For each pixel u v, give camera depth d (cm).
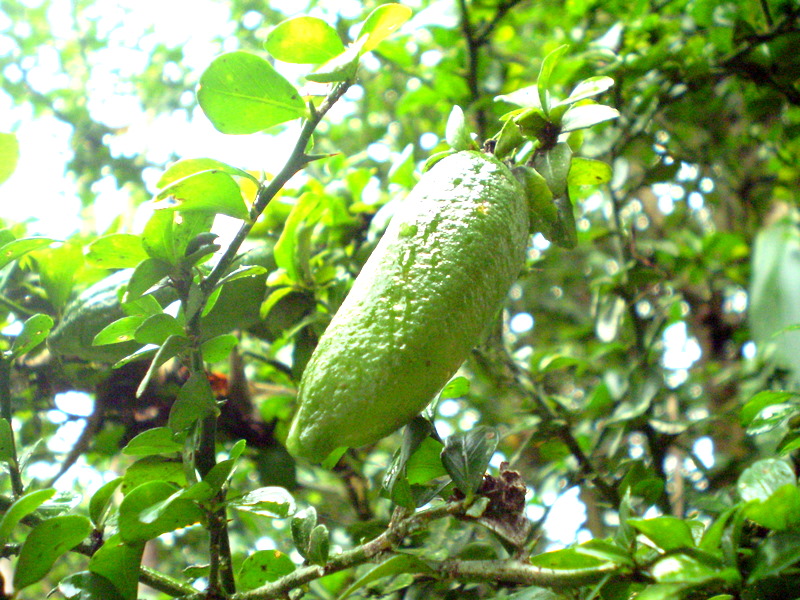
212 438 19
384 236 18
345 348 17
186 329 19
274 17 56
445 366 17
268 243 31
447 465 19
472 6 42
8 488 28
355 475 35
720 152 48
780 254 43
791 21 38
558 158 20
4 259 22
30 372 31
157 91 57
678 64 39
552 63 20
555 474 37
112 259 20
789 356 39
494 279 18
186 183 18
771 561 15
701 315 55
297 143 19
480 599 26
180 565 43
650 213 57
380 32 18
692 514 24
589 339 50
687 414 45
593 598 19
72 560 48
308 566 19
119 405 31
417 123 54
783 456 21
